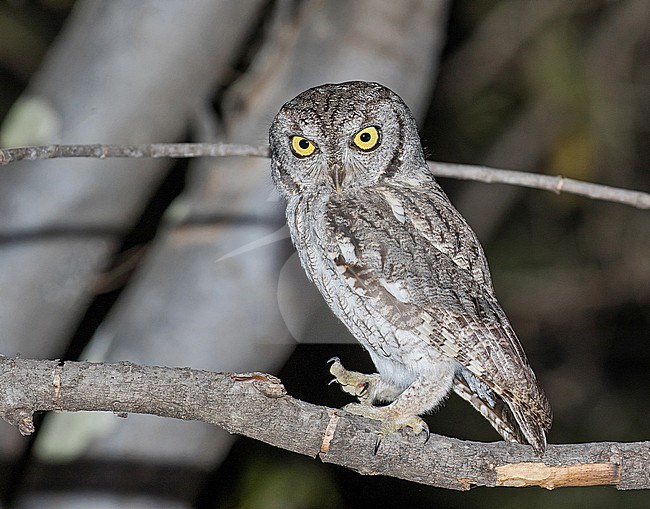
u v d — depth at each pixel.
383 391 8.69
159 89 11.03
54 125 10.92
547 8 16.50
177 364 10.87
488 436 16.45
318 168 8.53
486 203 18.12
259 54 11.59
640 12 16.86
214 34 11.12
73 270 11.21
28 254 10.95
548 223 18.14
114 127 10.98
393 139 8.71
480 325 7.77
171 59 10.98
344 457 6.85
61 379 6.30
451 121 17.64
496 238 18.28
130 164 11.04
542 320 18.56
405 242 8.09
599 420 17.67
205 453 11.32
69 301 11.31
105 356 11.03
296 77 11.20
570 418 17.86
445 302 7.80
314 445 6.76
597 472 6.99
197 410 6.48
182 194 11.91
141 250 12.23
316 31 11.29
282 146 8.78
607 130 16.20
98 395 6.34
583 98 15.91
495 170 8.84
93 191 11.00
